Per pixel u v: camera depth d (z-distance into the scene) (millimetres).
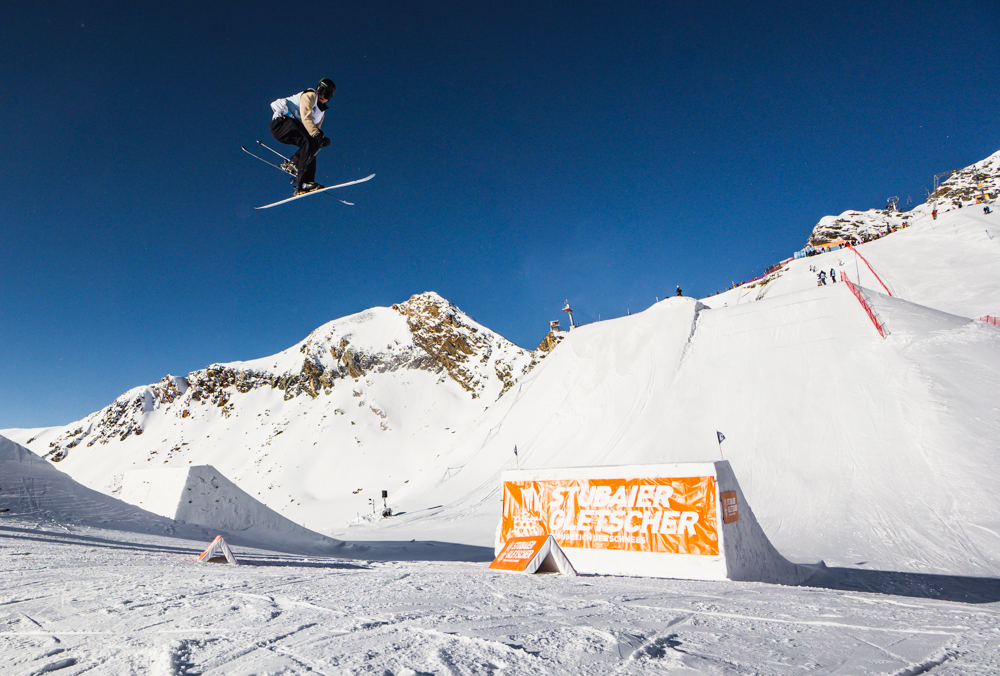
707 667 2646
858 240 75812
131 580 5703
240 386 129625
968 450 17484
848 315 29281
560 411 39719
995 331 23938
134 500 18281
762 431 24266
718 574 7074
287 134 6602
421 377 108438
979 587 10328
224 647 2980
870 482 18219
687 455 25281
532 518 9055
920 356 23375
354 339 125812
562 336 94000
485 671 2549
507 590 5230
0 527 10516
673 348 36188
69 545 9328
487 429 47469
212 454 105500
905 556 12898
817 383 25391
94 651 2986
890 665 2691
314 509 70062
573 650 2926
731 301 72375
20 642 3242
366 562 10328
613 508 8289
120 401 150750
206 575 6258
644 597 4832
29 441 156250
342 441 91062
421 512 35844
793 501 18906
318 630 3369
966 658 2818
